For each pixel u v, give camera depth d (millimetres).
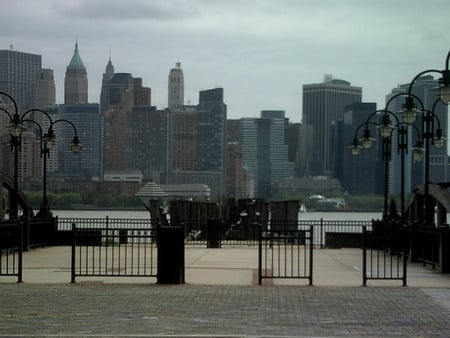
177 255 17484
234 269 21578
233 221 44281
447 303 14469
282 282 18188
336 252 30047
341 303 14398
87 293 15648
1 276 18969
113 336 10766
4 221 23609
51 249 29797
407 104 25922
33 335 10805
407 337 10945
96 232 24484
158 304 14078
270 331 11359
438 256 21578
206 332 11211
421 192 27375
